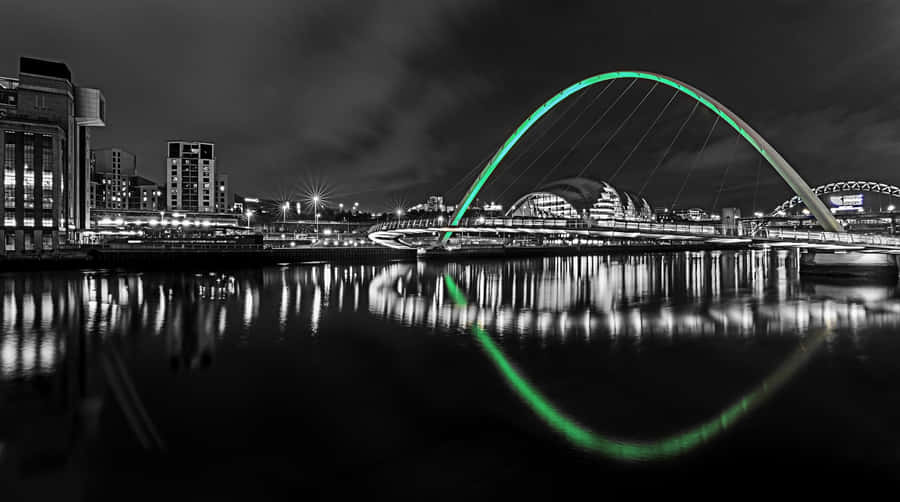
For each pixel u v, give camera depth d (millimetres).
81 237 83750
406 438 13461
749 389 17641
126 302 39688
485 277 66812
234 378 18953
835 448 12867
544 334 27750
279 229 145500
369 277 64938
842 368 20359
